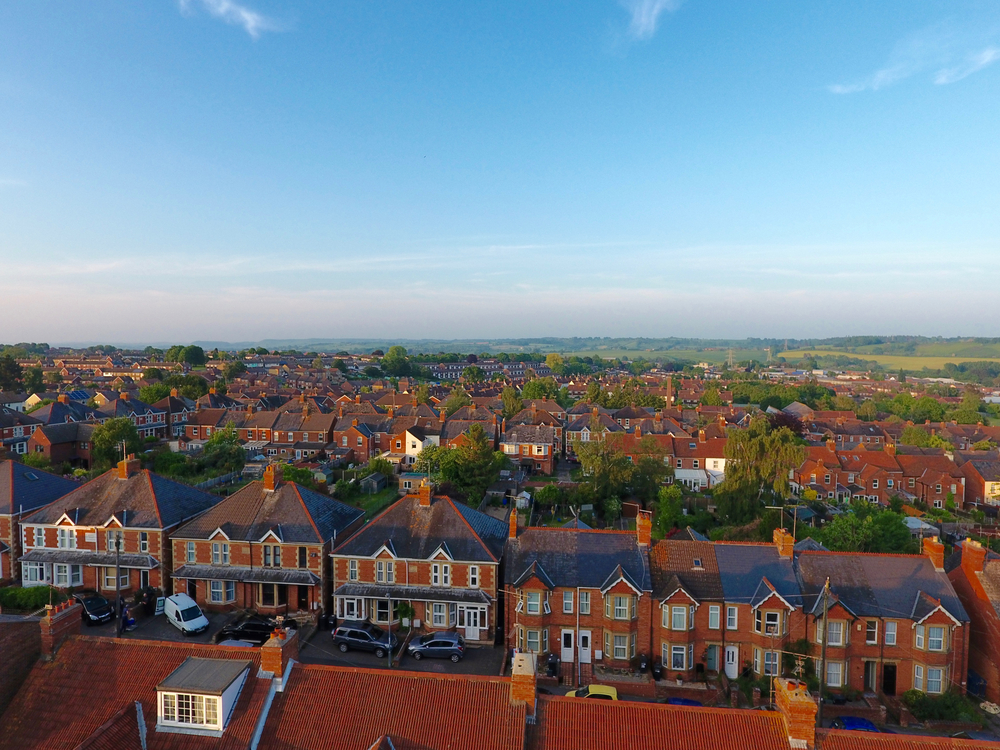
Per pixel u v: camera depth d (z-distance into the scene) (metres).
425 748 25.22
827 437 161.38
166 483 62.84
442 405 187.88
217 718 25.53
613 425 143.75
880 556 49.62
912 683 45.81
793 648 46.12
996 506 114.19
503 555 54.12
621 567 49.19
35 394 171.25
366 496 100.38
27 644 28.55
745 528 80.00
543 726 26.39
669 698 43.34
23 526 58.41
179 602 52.38
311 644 50.22
